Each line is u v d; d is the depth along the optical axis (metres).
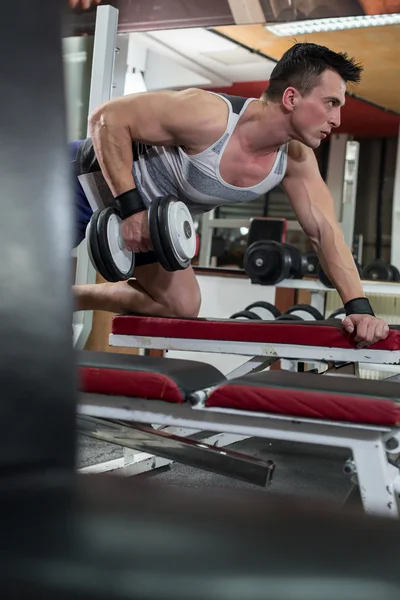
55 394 0.51
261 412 1.10
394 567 0.36
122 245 1.89
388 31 5.04
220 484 1.87
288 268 3.46
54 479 0.49
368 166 9.18
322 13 3.30
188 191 1.98
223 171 1.90
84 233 2.25
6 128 0.49
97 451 2.13
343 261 1.97
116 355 1.30
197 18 3.44
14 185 0.50
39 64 0.51
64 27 0.53
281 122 1.80
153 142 1.85
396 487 1.16
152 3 3.46
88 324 2.81
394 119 7.91
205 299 3.94
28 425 0.50
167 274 2.16
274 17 3.37
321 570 0.35
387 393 1.09
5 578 0.35
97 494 0.46
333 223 2.01
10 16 0.50
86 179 2.09
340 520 0.42
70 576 0.35
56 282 0.52
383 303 4.04
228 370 3.62
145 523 0.40
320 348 1.89
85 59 3.07
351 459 1.09
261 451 2.42
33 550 0.37
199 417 1.16
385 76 6.18
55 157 0.52
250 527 0.40
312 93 1.75
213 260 5.61
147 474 1.94
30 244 0.50
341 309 3.42
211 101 1.83
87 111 3.07
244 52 6.00
